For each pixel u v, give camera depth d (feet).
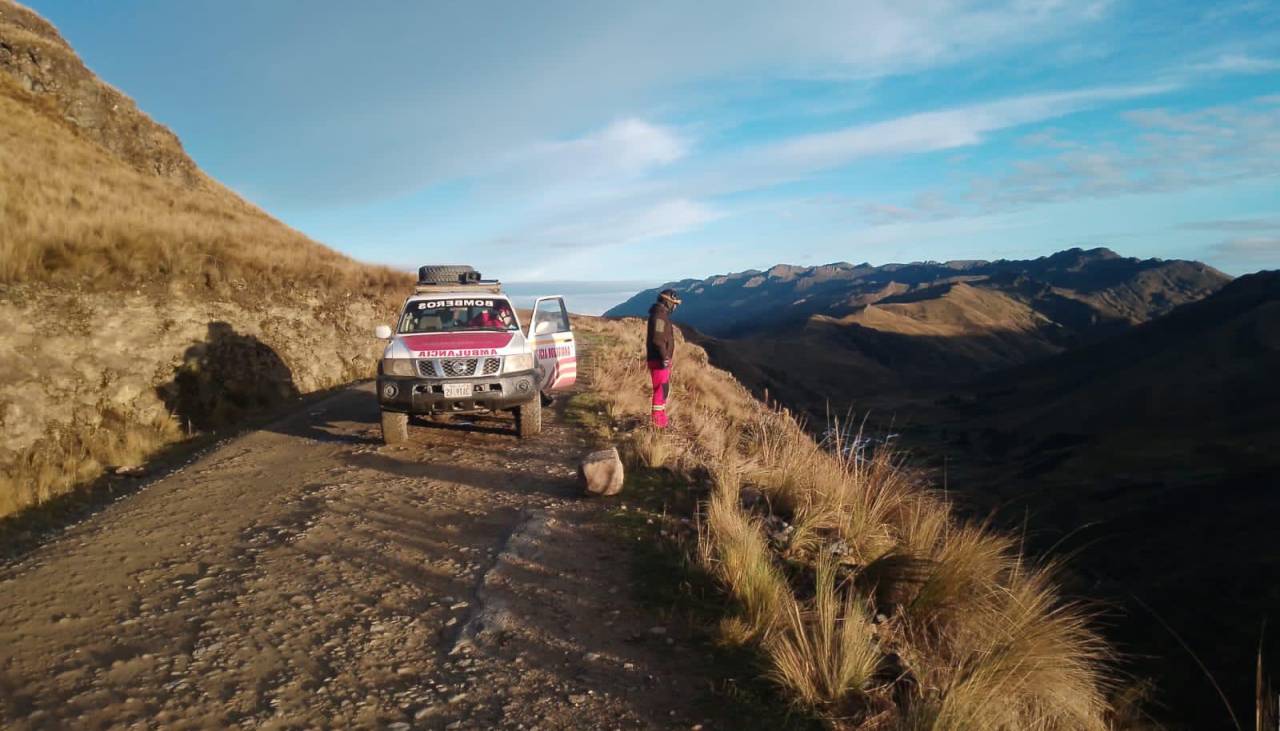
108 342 35.70
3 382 29.55
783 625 12.85
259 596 14.67
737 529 16.14
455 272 34.06
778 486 20.75
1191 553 148.87
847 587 14.80
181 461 30.19
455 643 12.66
